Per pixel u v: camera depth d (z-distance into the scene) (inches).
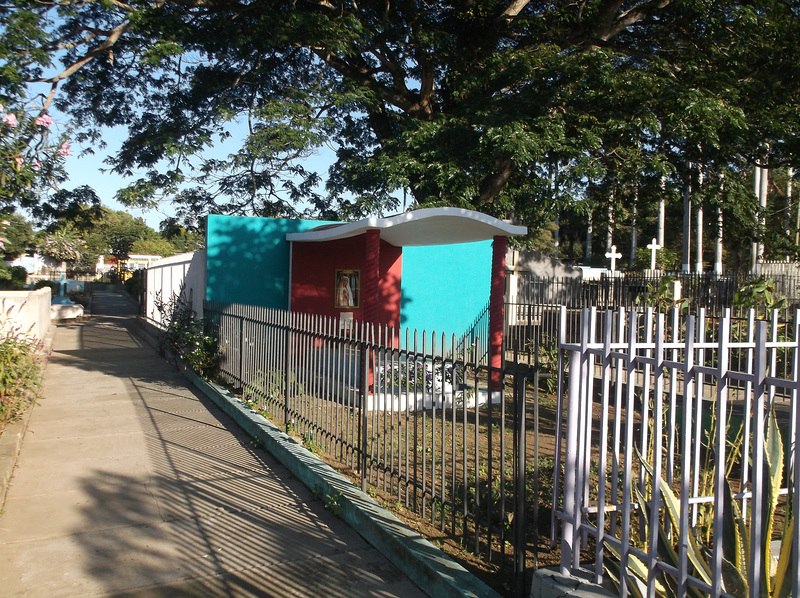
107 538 203.5
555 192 579.5
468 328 674.2
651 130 535.5
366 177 636.7
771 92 608.4
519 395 158.4
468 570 172.1
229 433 334.6
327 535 208.1
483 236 477.4
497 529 179.3
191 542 201.5
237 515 223.8
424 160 588.7
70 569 182.2
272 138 630.5
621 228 1781.5
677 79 613.6
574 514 142.5
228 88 705.6
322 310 599.2
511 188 634.2
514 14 663.8
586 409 142.6
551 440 313.9
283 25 617.6
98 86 754.2
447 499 213.0
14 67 530.9
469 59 657.0
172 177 690.2
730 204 642.8
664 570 122.3
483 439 309.1
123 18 648.4
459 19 663.8
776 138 602.5
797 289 793.6
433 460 200.7
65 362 583.2
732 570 122.4
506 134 520.7
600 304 742.5
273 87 708.7
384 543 192.9
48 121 424.2
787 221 1179.3
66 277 2183.8
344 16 639.1
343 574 181.3
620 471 254.1
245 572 181.9
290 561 189.0
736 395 370.9
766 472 127.0
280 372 336.2
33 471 269.1
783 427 238.2
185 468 275.4
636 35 689.6
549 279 791.1
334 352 276.5
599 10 636.1
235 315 422.3
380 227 420.8
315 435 293.6
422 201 636.7
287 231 590.2
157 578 177.8
